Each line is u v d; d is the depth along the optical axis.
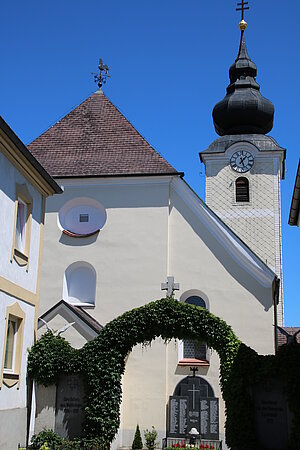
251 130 45.34
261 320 25.16
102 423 17.56
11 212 17.02
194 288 25.91
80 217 27.72
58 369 18.11
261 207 40.19
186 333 18.08
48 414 18.06
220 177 41.12
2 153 16.36
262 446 16.88
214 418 23.78
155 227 26.67
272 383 17.25
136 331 18.20
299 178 21.83
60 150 29.33
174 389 24.91
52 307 24.11
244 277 25.67
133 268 26.33
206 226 26.47
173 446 20.05
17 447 16.91
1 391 16.05
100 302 26.12
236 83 46.62
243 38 49.28
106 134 29.69
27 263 18.34
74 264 26.88
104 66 32.44
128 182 27.38
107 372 17.94
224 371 17.61
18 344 17.61
